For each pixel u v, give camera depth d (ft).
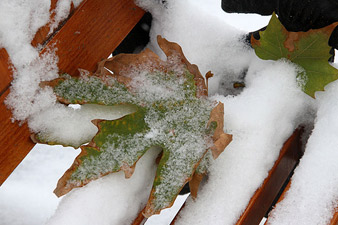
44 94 1.84
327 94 1.94
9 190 3.27
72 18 1.86
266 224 1.85
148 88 1.89
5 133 1.82
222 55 2.11
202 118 1.88
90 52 1.93
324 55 1.90
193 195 1.91
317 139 1.89
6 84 1.81
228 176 1.91
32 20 1.82
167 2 2.06
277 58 1.97
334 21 1.90
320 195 1.81
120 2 1.95
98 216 1.89
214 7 4.54
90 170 1.84
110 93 1.87
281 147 1.96
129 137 1.86
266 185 1.92
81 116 1.90
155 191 1.85
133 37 2.18
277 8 1.95
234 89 2.13
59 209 1.90
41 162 3.75
